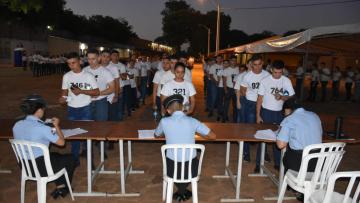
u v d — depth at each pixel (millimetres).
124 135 3869
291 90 4820
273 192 4398
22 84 16578
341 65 24922
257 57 5188
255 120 5355
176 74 4590
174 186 4523
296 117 3682
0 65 27391
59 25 34750
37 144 3363
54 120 3529
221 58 9109
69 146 6180
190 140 3479
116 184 4523
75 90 4605
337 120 4145
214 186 4551
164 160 3484
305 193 3420
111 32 44875
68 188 3980
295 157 3664
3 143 6270
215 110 10430
